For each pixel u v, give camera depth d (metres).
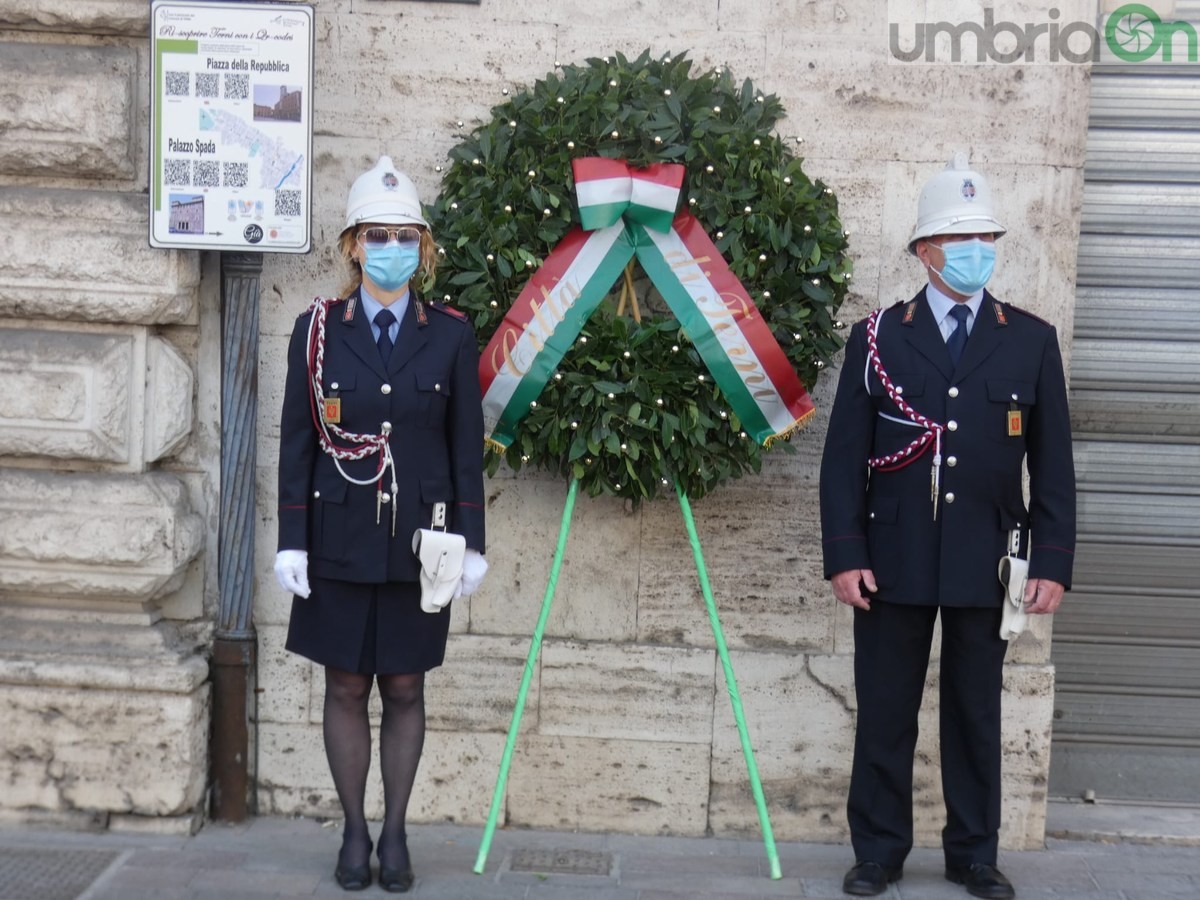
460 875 3.76
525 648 4.15
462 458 3.55
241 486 4.04
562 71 4.00
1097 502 4.39
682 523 4.12
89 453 3.94
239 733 4.08
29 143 3.93
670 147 3.77
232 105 3.88
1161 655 4.41
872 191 4.03
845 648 4.12
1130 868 3.92
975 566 3.50
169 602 4.16
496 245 3.75
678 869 3.86
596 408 3.72
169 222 3.89
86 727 3.94
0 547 3.91
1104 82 4.29
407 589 3.52
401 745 3.64
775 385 3.74
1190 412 4.35
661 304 4.04
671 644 4.15
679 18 4.03
